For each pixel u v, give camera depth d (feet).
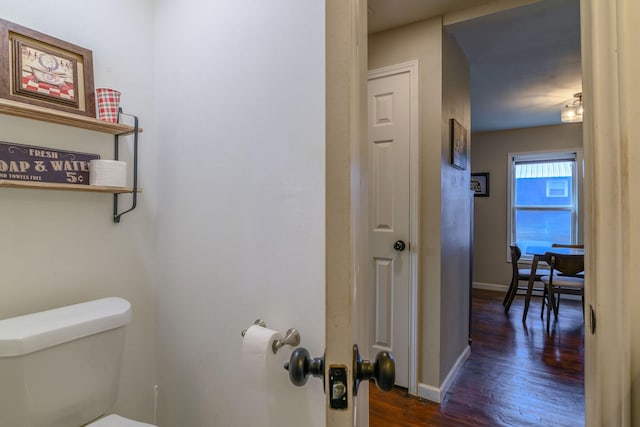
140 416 5.01
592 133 2.78
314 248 3.55
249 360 3.43
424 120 6.93
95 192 4.47
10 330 3.28
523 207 15.81
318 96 3.51
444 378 7.02
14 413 3.13
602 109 2.72
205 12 4.57
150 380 5.15
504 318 11.89
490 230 16.40
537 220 15.51
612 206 2.67
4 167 3.66
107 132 4.54
